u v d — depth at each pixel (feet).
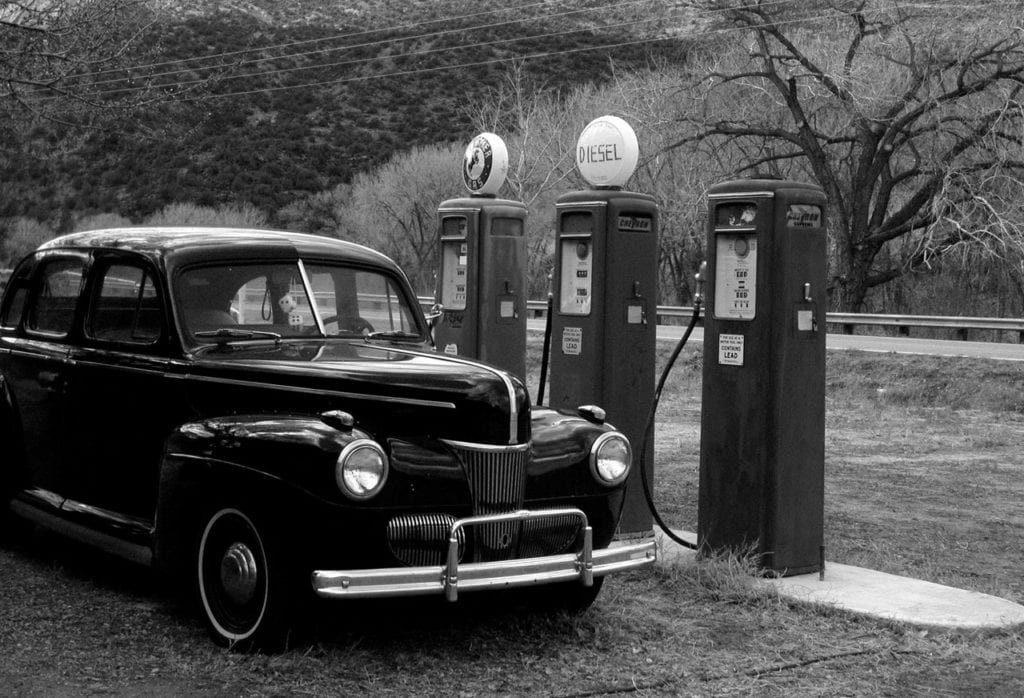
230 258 21.03
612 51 250.37
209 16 285.23
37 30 40.68
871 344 78.48
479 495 17.75
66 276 23.03
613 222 26.35
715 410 23.45
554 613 20.34
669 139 131.64
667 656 18.37
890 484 36.45
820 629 19.98
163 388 20.03
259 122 235.40
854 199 123.54
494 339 33.24
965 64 108.06
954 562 25.76
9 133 52.13
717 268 23.49
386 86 255.29
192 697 15.87
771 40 127.34
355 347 20.94
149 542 19.72
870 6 116.98
